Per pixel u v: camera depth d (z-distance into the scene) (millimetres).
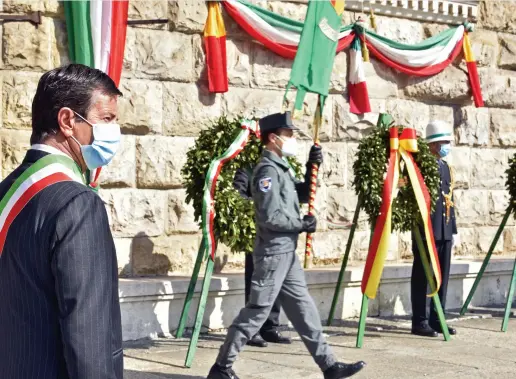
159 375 6277
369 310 9031
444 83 10594
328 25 7500
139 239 8148
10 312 2410
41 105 2566
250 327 5809
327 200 9492
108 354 2342
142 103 8133
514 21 11453
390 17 10125
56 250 2342
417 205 7793
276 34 8852
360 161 7762
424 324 8125
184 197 8438
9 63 7359
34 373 2340
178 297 7707
